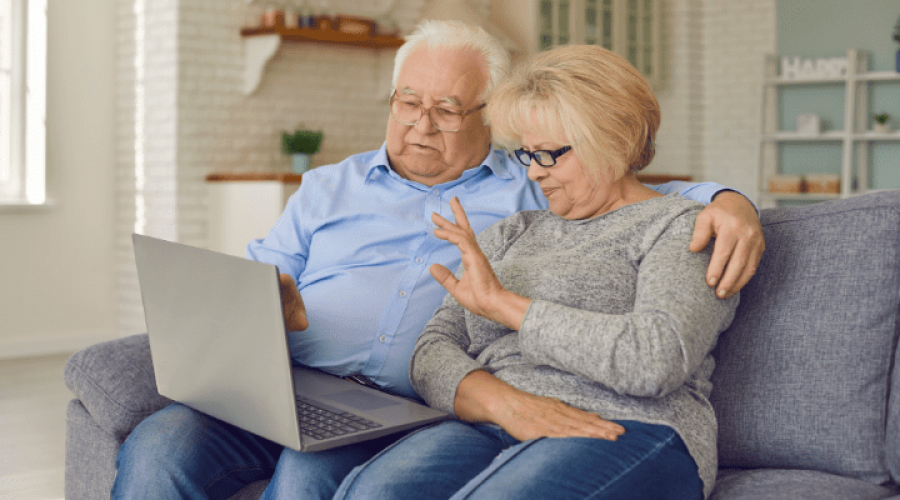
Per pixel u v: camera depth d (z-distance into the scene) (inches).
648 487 42.9
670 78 267.6
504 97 54.4
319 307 66.0
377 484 44.9
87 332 196.7
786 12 256.4
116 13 196.4
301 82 201.2
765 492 46.9
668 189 58.7
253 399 47.3
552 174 54.3
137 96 192.4
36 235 188.9
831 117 252.8
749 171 264.2
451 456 46.9
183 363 52.6
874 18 244.1
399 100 70.8
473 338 56.1
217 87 189.2
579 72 52.4
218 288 46.6
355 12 206.8
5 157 186.5
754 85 261.6
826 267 52.4
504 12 233.6
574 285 50.5
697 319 45.6
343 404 53.9
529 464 43.3
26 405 145.8
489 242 59.6
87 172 194.9
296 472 48.6
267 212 176.4
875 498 47.4
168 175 185.9
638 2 254.5
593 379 45.7
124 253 197.5
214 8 187.6
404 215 69.9
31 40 187.5
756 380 52.7
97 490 62.6
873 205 52.3
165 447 52.5
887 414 50.2
